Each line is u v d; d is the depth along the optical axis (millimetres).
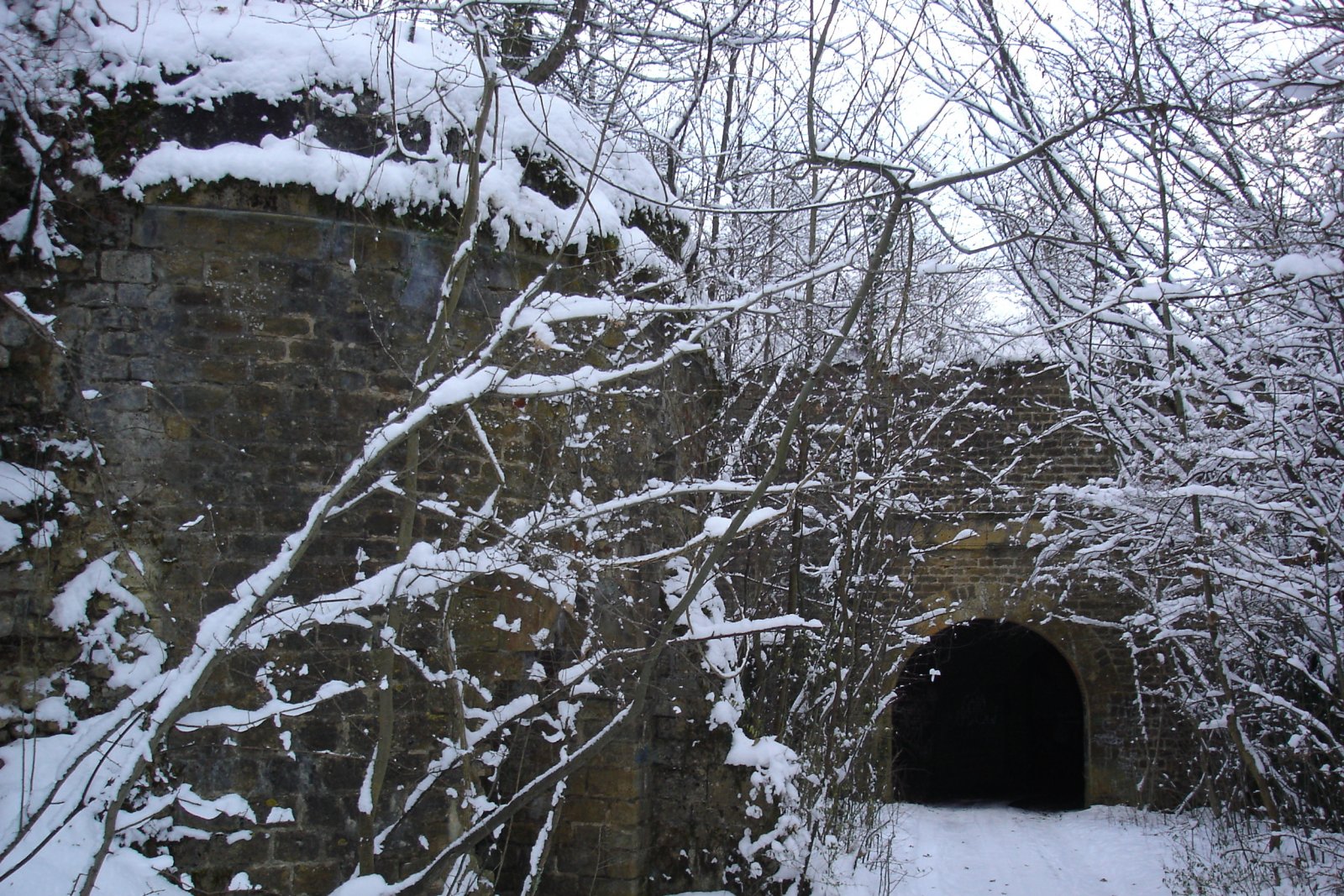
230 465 5398
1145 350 10219
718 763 7039
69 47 5352
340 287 5586
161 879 4902
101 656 5137
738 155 10148
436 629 5637
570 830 6445
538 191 6160
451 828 5551
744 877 6887
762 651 9375
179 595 5281
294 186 5461
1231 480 8961
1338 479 8117
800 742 8922
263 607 4168
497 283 5965
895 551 11742
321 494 5488
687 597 4652
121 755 4953
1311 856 8516
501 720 5082
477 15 5445
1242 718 9898
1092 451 13156
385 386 5633
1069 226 9727
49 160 5281
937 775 19688
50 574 5141
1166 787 13219
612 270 6473
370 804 4492
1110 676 13539
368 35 5836
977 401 13289
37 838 4516
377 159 5215
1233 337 9016
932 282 10516
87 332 5293
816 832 8156
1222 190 8602
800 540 9352
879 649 10508
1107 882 10148
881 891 8758
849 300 8922
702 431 8406
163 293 5371
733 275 9211
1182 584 10125
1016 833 12812
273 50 5594
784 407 9750
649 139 9742
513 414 6012
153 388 5289
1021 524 13156
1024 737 20109
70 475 5223
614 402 6695
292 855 5238
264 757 5266
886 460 9773
